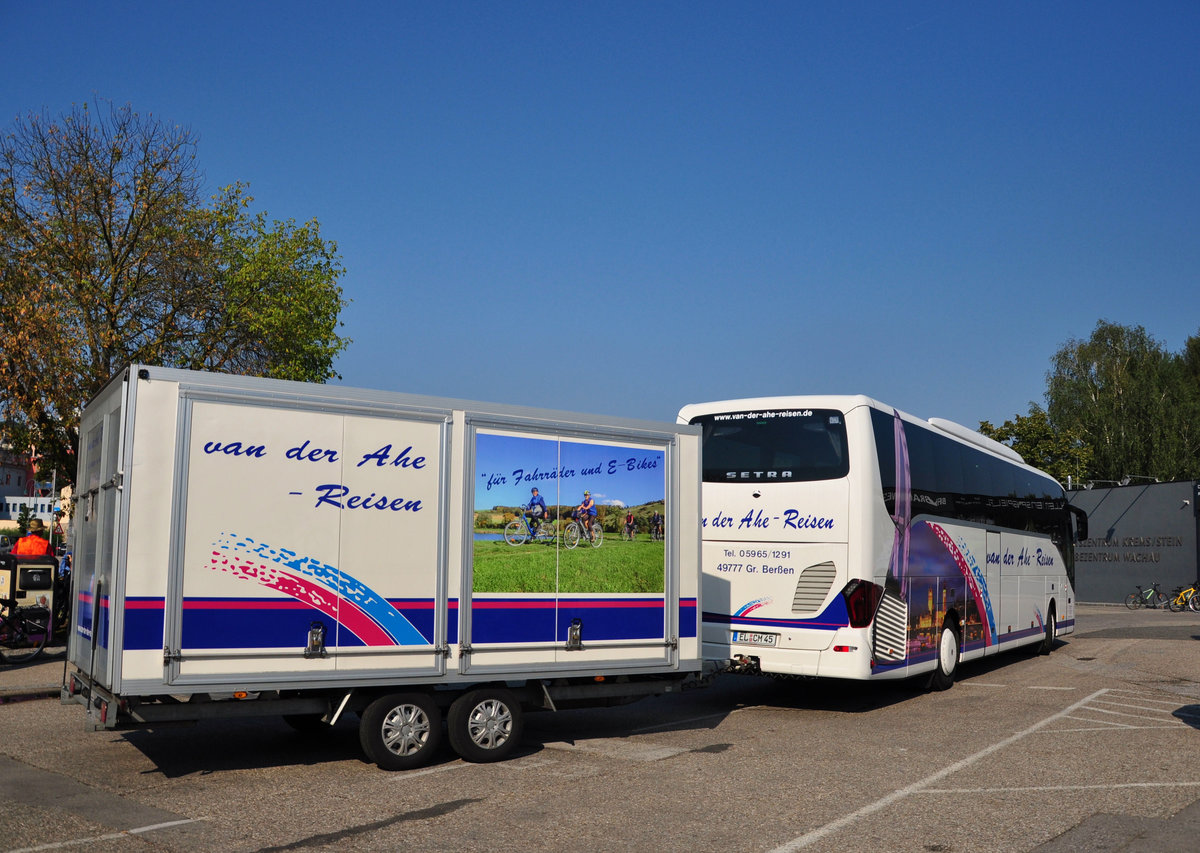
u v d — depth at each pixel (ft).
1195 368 225.76
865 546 38.40
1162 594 128.36
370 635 26.27
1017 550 57.88
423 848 19.88
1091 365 212.23
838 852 19.92
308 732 32.76
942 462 46.85
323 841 20.25
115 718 23.25
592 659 30.32
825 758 29.63
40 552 53.06
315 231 94.02
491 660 28.30
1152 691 45.73
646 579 31.83
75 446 63.57
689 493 33.22
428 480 27.53
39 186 66.28
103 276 66.80
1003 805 23.77
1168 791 25.32
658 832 21.22
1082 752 30.71
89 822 21.21
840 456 39.22
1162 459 188.44
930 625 43.86
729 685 48.73
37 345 58.95
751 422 41.22
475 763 28.32
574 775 26.89
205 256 72.38
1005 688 47.01
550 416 30.04
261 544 24.90
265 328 77.20
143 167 68.23
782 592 39.50
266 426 25.21
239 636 24.47
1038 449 176.76
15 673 46.01
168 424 24.00
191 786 24.85
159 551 23.67
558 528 29.94
